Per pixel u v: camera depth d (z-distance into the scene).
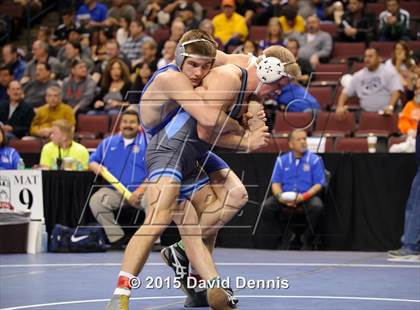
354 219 9.97
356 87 12.23
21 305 5.80
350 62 13.76
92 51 16.20
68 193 10.12
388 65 12.12
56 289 6.65
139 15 16.84
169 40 14.09
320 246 10.05
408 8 15.70
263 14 15.35
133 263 5.15
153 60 13.82
